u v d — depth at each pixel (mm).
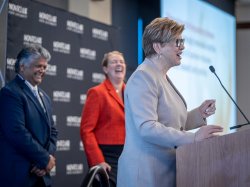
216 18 8211
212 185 2104
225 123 8234
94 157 4094
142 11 7191
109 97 4266
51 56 4895
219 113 8070
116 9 6828
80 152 5168
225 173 2053
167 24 2516
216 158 2098
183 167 2242
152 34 2521
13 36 4441
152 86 2430
